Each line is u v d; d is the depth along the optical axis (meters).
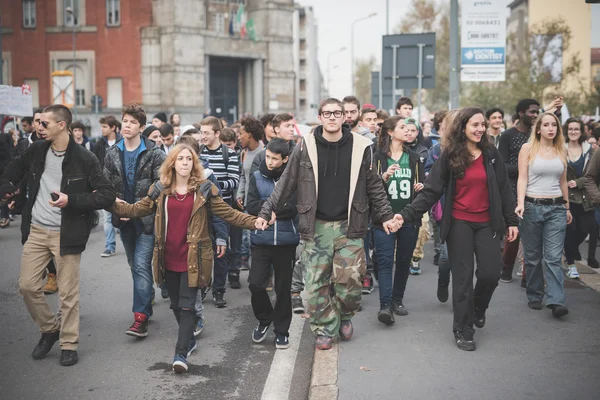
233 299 8.30
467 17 15.20
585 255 10.60
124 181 6.84
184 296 5.71
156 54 56.31
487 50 15.23
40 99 56.28
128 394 5.15
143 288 6.54
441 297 7.57
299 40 94.62
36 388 5.25
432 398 4.82
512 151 8.64
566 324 6.64
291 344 6.46
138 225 6.54
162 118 13.45
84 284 9.05
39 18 55.88
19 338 6.55
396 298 7.17
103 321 7.22
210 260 5.76
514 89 41.41
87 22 56.34
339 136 5.80
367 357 5.72
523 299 7.71
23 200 6.11
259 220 5.77
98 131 55.88
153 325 7.07
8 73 56.34
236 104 64.06
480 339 6.18
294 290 7.69
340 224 5.84
